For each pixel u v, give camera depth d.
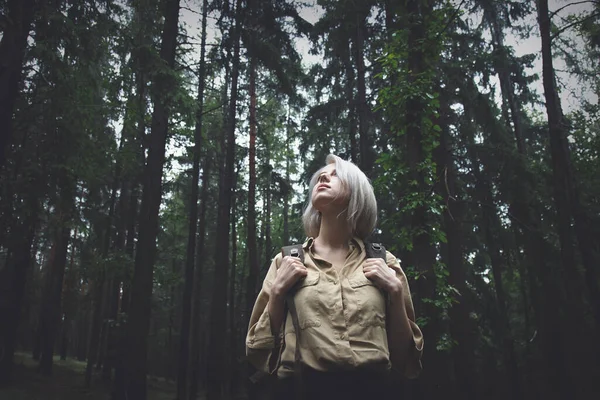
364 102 13.94
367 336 1.28
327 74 16.39
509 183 13.12
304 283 1.37
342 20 13.23
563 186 10.43
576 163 12.70
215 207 27.91
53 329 20.06
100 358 24.33
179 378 17.22
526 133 18.58
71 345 42.62
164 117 11.34
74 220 12.23
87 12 10.20
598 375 11.38
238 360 20.77
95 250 19.45
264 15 15.68
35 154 10.56
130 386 9.59
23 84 10.38
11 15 7.30
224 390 19.30
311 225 1.76
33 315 28.47
